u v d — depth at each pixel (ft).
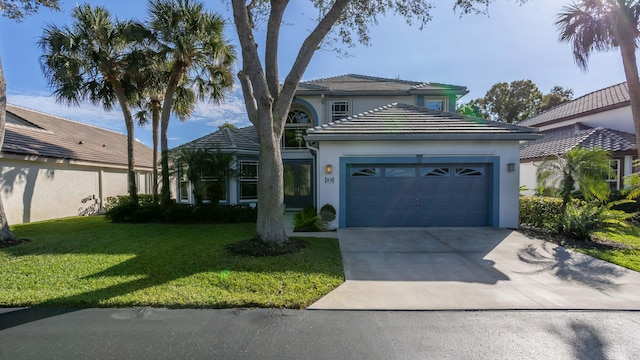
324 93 53.47
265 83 24.14
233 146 49.78
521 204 37.91
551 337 12.46
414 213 36.01
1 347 11.60
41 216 47.96
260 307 15.15
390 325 13.43
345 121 38.19
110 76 42.27
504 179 35.40
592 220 28.48
